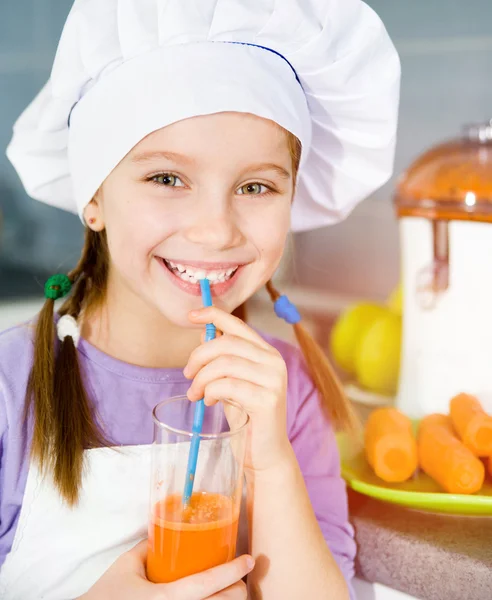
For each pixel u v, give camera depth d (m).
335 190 1.24
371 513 1.12
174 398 0.96
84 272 1.20
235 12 0.97
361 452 1.26
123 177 1.00
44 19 2.71
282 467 1.00
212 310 0.97
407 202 1.31
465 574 0.98
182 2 0.95
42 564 1.06
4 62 2.84
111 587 0.91
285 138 1.01
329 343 1.88
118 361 1.14
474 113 2.07
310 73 1.06
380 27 1.04
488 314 1.25
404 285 1.35
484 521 1.09
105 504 1.07
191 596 0.85
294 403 1.24
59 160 1.18
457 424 1.15
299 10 0.98
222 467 0.87
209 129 0.95
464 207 1.23
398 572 1.05
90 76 1.03
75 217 2.72
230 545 0.90
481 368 1.27
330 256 2.34
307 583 1.01
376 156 1.17
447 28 2.07
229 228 0.97
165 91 0.95
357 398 1.49
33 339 1.14
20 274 2.67
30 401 1.09
